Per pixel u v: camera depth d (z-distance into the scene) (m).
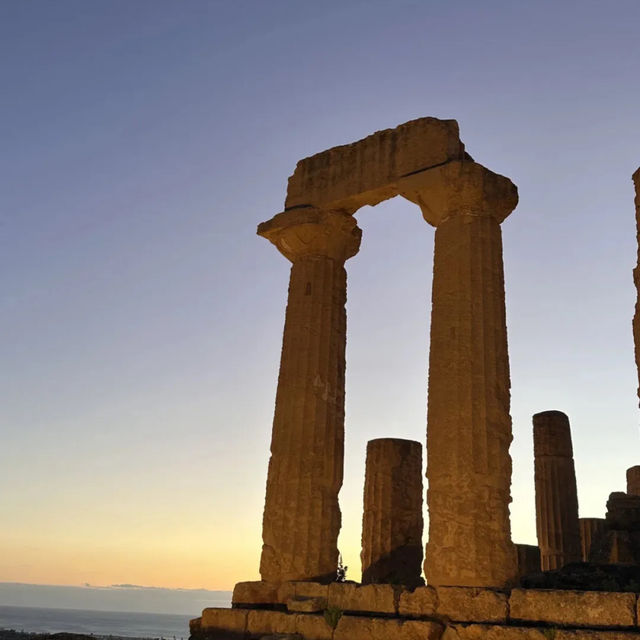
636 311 12.84
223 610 14.51
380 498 19.67
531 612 11.27
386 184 15.99
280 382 16.33
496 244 14.59
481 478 12.71
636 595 10.81
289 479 15.28
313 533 14.84
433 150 15.52
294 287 16.97
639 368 12.55
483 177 14.70
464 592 11.88
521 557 19.19
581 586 14.10
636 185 13.18
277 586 14.52
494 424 13.12
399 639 11.88
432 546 12.74
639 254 12.88
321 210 16.95
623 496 20.22
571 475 24.59
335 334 16.55
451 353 13.65
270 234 17.52
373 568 19.00
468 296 13.94
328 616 12.74
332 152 17.42
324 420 15.73
